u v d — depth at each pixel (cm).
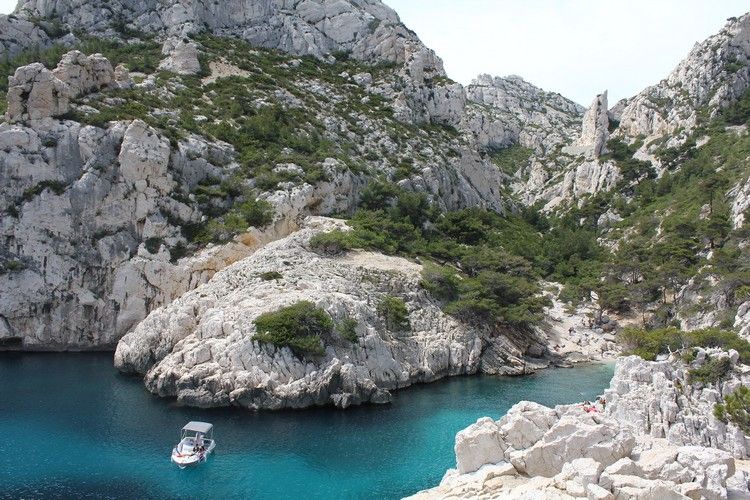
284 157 9838
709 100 16775
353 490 4244
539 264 11444
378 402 6172
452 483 3516
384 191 10525
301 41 14788
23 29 12212
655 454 3397
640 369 4744
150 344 6762
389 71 14550
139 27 13825
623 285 10125
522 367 7838
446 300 8325
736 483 3262
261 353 5947
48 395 6100
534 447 3453
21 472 4412
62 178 7956
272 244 8188
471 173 13462
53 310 7800
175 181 8481
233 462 4672
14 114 8062
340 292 7181
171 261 8106
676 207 12875
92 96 8912
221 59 12950
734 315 7312
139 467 4541
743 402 4266
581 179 17375
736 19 18000
